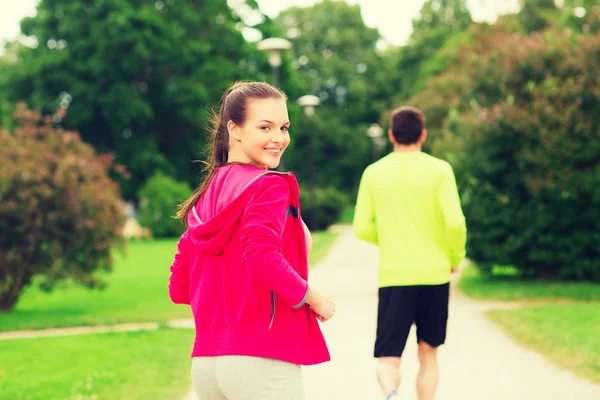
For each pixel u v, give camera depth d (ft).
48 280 44.62
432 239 16.66
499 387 21.03
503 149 46.29
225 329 8.55
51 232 43.37
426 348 16.78
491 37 79.05
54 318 40.86
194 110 142.72
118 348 28.91
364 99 215.31
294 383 8.48
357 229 17.07
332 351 27.14
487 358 25.34
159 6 147.23
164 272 70.13
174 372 23.97
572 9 105.50
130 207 153.79
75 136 45.29
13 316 42.45
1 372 24.80
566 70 46.37
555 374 22.48
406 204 16.69
